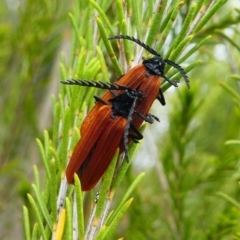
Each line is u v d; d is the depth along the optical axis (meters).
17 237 0.18
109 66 0.13
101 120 0.10
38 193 0.09
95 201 0.09
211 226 0.12
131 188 0.09
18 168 0.19
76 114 0.10
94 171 0.10
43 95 0.22
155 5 0.10
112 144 0.10
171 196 0.13
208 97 0.18
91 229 0.09
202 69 0.18
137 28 0.10
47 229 0.10
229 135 0.14
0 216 0.18
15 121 0.17
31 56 0.16
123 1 0.10
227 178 0.14
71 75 0.11
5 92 0.21
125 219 0.17
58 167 0.10
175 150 0.13
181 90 0.14
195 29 0.10
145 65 0.10
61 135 0.10
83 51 0.10
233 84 0.17
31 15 0.17
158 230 0.14
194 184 0.13
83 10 0.11
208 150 0.18
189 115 0.13
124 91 0.10
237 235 0.10
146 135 0.15
